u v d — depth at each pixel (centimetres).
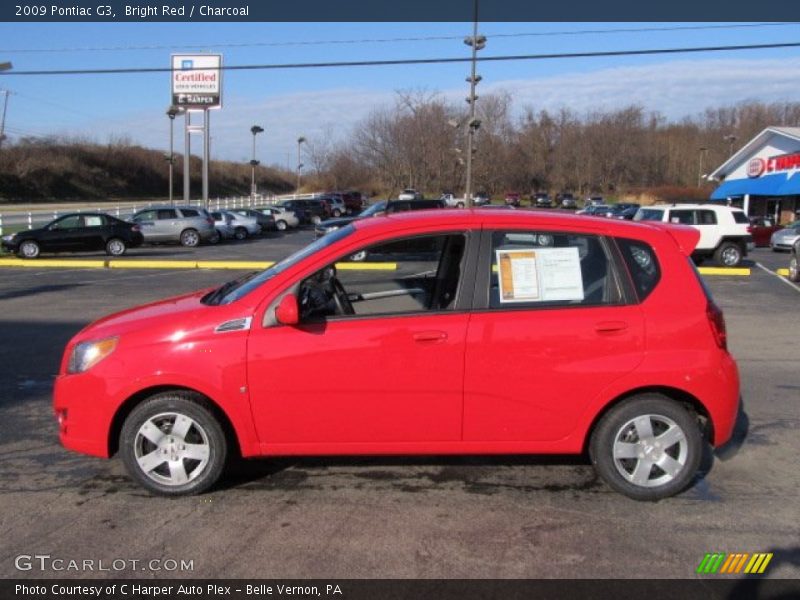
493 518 404
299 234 3906
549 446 424
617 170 9275
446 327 412
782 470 479
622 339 414
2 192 6034
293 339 412
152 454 425
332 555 362
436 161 7875
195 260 2314
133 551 365
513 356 412
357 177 8525
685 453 423
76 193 6856
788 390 681
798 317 1134
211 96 4388
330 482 454
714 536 384
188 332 416
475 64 3250
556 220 430
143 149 8269
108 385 415
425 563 354
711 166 9156
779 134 3903
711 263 2220
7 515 406
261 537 380
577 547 371
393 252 437
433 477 462
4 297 1327
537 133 9388
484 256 423
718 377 418
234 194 9594
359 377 412
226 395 412
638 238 429
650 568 351
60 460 494
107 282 1606
